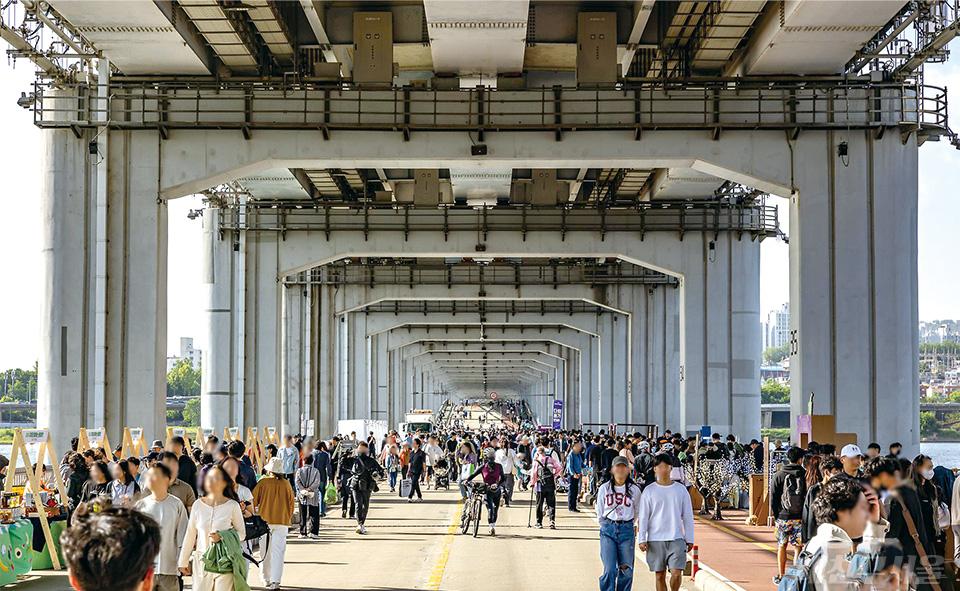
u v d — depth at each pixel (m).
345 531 27.08
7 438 84.06
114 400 32.66
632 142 32.94
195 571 11.16
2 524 16.78
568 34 33.75
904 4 27.86
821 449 16.86
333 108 32.91
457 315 75.25
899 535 8.53
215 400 47.62
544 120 32.84
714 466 29.56
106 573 3.98
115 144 33.12
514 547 23.38
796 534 15.91
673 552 13.22
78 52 32.56
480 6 28.28
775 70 32.97
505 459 36.72
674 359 61.81
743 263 47.94
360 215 47.91
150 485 10.98
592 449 35.81
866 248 32.91
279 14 31.66
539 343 105.69
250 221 48.12
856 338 32.75
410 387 125.88
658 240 47.94
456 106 32.91
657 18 34.50
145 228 32.91
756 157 33.00
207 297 47.91
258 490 16.33
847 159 32.97
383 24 32.84
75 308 33.06
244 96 32.97
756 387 48.19
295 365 62.31
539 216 47.69
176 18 30.05
